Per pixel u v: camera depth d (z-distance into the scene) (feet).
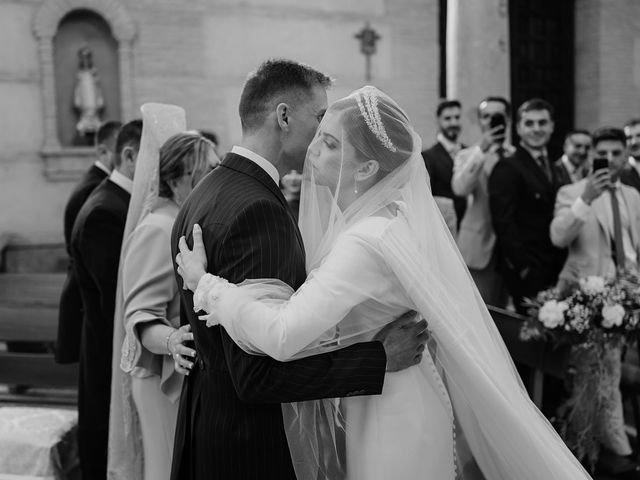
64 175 25.35
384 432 6.37
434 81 29.91
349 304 5.89
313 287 5.87
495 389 6.34
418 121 29.73
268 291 5.77
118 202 10.36
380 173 6.48
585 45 33.22
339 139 6.40
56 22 24.86
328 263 6.09
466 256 15.87
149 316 8.32
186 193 8.82
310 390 5.90
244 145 6.50
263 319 5.65
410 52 29.45
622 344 12.10
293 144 6.52
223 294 5.75
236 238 5.92
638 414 12.84
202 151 8.78
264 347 5.67
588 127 33.42
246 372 5.87
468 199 17.44
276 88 6.37
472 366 6.25
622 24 33.04
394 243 6.08
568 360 12.10
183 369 7.01
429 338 6.70
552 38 33.27
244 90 6.52
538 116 14.83
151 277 8.50
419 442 6.39
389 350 6.37
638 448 12.64
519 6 32.45
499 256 15.47
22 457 10.71
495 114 15.23
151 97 26.14
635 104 33.63
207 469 6.39
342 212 6.65
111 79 26.21
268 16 27.37
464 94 21.89
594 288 11.67
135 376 8.84
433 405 6.62
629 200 14.02
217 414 6.35
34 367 12.98
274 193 6.35
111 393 10.00
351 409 6.63
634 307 11.78
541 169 14.89
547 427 6.81
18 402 15.05
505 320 12.72
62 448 11.09
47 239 25.32
